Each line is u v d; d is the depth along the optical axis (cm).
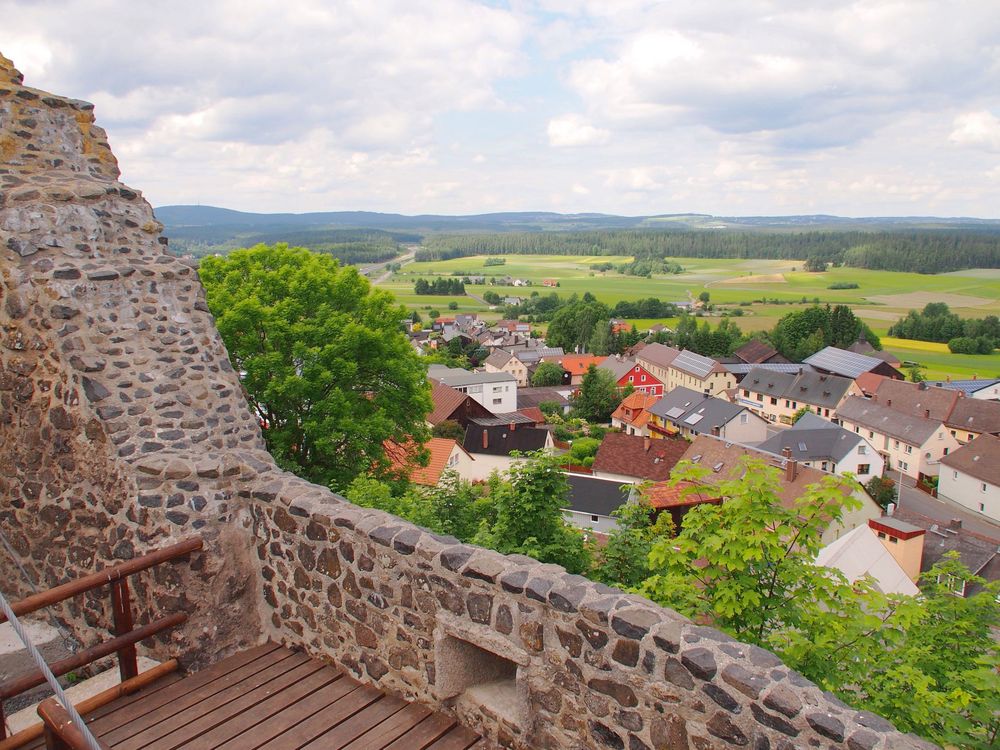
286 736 458
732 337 11712
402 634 496
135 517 536
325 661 549
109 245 624
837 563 2103
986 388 7556
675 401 7075
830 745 311
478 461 5209
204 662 543
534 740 436
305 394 1786
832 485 585
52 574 598
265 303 1870
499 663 517
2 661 546
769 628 615
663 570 949
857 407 6844
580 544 1218
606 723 398
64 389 566
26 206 588
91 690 509
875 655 619
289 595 566
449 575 465
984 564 2931
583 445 5600
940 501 5212
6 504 620
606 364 9581
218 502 558
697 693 357
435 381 7250
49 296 568
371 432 1802
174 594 536
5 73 638
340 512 531
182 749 441
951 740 537
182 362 614
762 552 571
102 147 694
